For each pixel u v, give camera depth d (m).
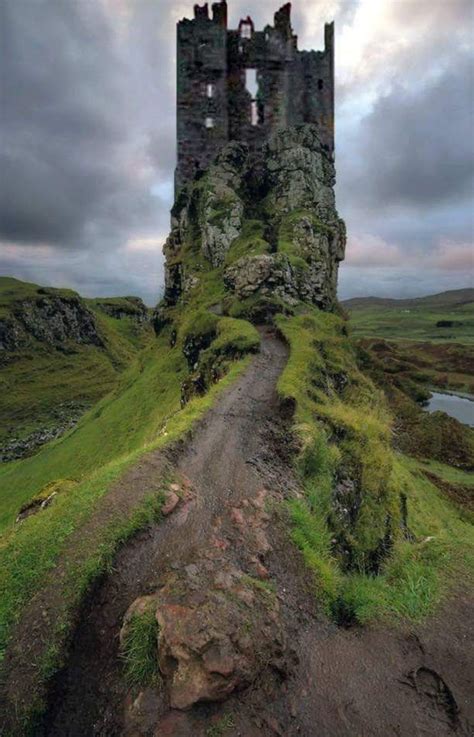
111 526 8.89
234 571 8.28
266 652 6.80
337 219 55.97
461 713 6.78
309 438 14.72
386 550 13.43
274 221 52.59
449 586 9.83
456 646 8.09
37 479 37.38
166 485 10.69
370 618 8.60
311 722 6.28
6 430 103.75
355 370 30.69
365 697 6.84
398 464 28.59
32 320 162.50
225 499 11.18
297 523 10.86
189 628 6.58
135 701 6.16
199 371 29.33
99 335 186.88
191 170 61.19
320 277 45.25
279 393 19.06
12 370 143.88
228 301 40.22
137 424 35.38
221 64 60.62
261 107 62.41
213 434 15.35
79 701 6.45
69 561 8.10
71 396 131.25
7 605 7.42
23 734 5.97
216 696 6.03
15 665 6.58
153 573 8.34
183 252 55.81
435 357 120.38
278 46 61.91
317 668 7.20
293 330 31.94
